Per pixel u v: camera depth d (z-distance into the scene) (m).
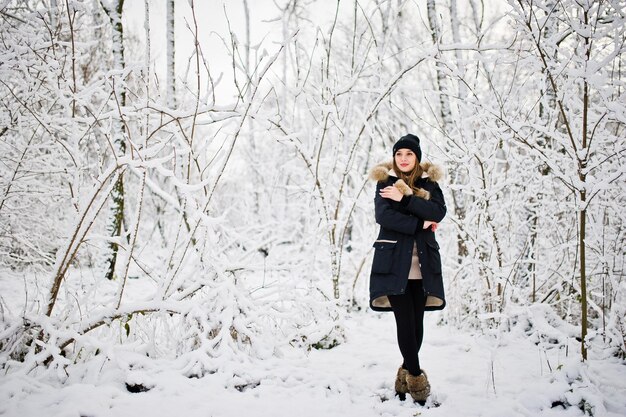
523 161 3.90
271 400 2.37
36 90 3.67
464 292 4.25
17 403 2.10
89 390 2.25
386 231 2.50
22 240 3.26
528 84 3.95
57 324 2.72
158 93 3.30
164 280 2.95
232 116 3.48
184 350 2.92
